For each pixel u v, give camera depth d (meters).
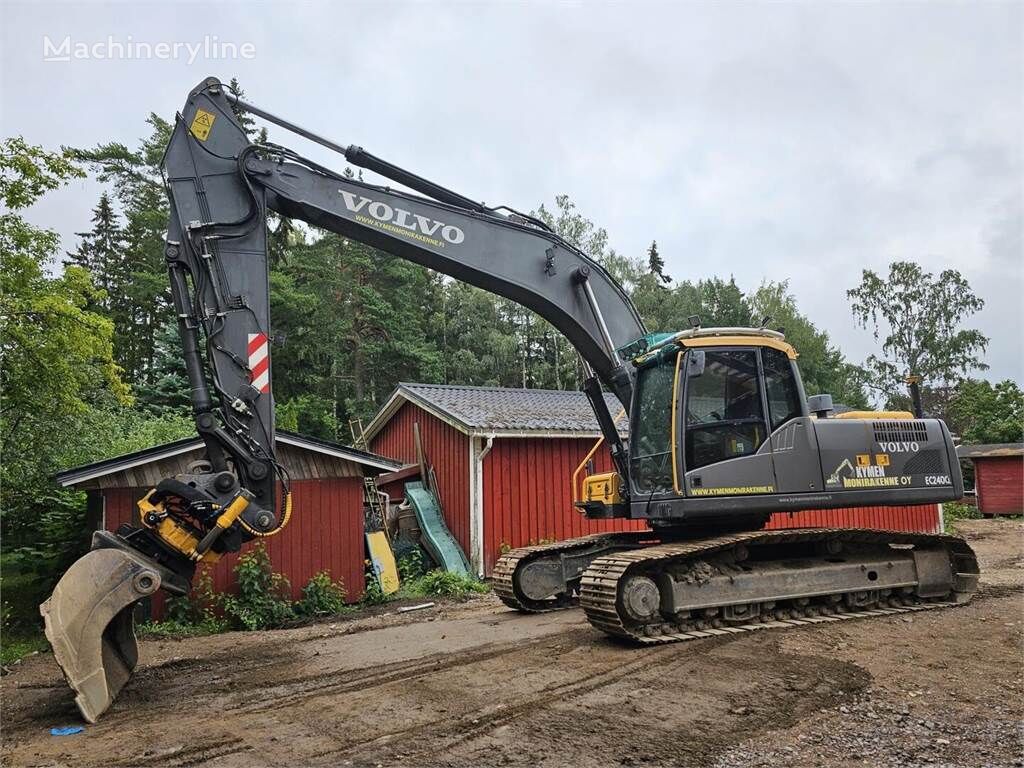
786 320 50.69
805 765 4.18
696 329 8.01
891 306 48.50
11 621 11.19
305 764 4.43
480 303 42.94
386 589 12.62
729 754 4.36
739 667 6.26
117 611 5.70
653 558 7.27
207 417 6.41
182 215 6.92
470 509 14.85
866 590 8.60
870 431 8.52
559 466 15.80
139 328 34.22
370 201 7.57
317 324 33.12
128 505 10.87
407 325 38.69
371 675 6.66
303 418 30.55
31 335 10.91
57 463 12.14
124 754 4.72
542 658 6.91
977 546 17.39
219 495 6.27
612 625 7.19
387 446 19.67
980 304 47.00
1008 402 38.16
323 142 7.41
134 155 35.06
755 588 7.94
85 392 12.80
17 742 5.08
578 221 43.56
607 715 5.13
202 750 4.74
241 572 11.00
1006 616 8.37
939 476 8.77
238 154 7.13
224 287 6.79
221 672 7.18
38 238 11.07
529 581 9.76
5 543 13.84
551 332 44.12
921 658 6.48
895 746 4.44
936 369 46.81
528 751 4.51
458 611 10.91
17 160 10.53
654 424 8.15
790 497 7.93
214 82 7.24
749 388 8.03
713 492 7.64
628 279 44.53
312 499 12.14
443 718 5.22
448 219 7.85
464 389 18.53
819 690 5.58
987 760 4.21
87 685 5.52
